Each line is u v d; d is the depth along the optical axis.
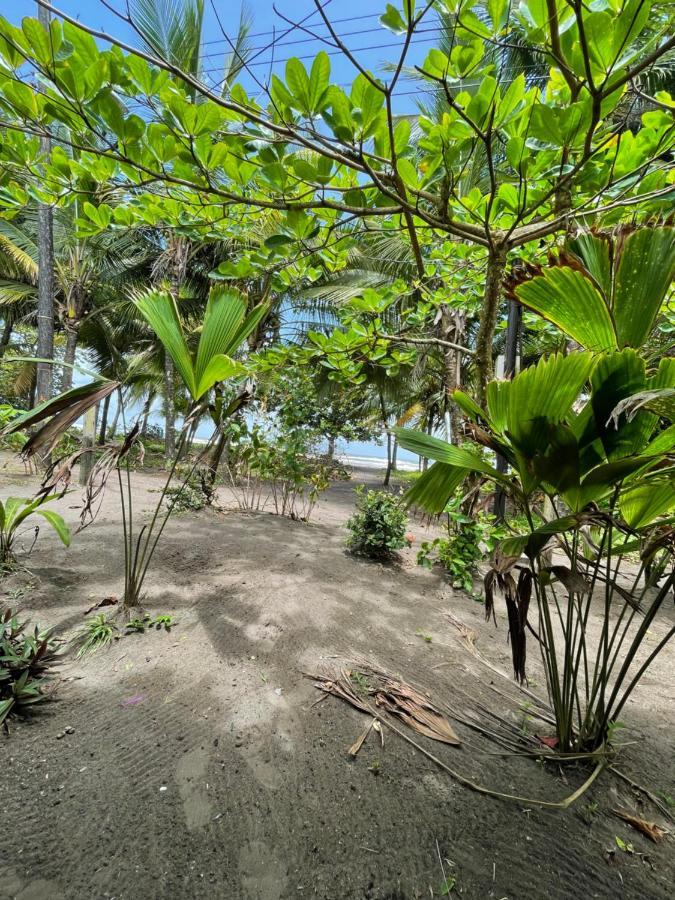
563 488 1.36
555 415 1.30
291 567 3.62
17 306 11.72
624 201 1.73
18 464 7.53
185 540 4.14
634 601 1.50
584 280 1.27
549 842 1.25
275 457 6.02
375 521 4.18
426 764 1.54
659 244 1.28
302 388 6.05
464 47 1.18
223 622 2.49
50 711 1.63
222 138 1.49
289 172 1.47
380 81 1.19
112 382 2.36
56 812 1.21
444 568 3.98
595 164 1.63
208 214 2.01
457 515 3.43
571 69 1.25
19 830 1.14
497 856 1.20
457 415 4.13
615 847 1.25
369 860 1.16
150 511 5.19
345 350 3.01
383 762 1.53
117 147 1.39
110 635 2.22
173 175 1.59
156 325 2.51
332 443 9.68
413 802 1.37
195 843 1.16
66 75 1.14
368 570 3.81
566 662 1.61
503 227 2.35
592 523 1.44
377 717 1.79
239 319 2.64
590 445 1.37
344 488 11.51
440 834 1.26
